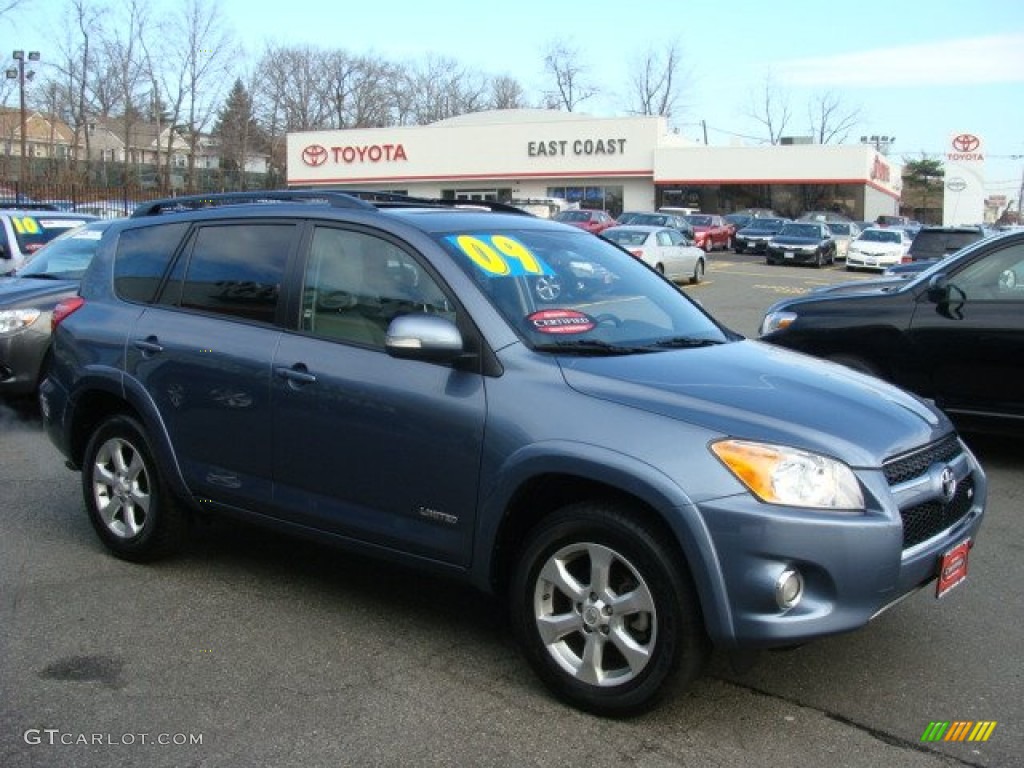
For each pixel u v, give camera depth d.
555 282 4.25
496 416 3.64
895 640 4.21
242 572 4.96
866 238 32.78
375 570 5.02
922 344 7.03
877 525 3.24
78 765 3.20
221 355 4.49
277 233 4.54
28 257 10.35
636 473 3.29
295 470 4.26
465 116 61.59
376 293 4.12
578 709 3.55
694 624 3.30
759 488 3.21
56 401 5.27
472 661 3.96
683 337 4.32
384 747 3.31
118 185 33.81
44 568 4.99
